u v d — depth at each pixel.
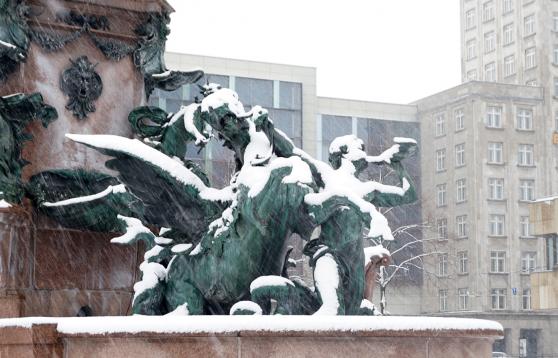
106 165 8.80
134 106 10.91
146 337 6.57
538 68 71.06
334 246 8.18
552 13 72.12
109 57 10.80
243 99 53.28
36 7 10.33
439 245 60.25
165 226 9.01
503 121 64.62
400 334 6.77
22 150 9.97
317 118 57.66
